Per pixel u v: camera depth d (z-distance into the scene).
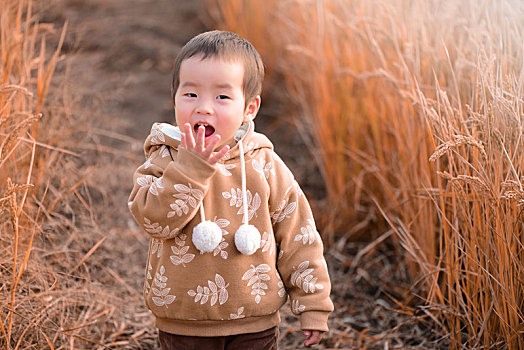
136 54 5.40
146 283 1.79
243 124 1.82
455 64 2.57
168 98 4.96
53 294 2.42
